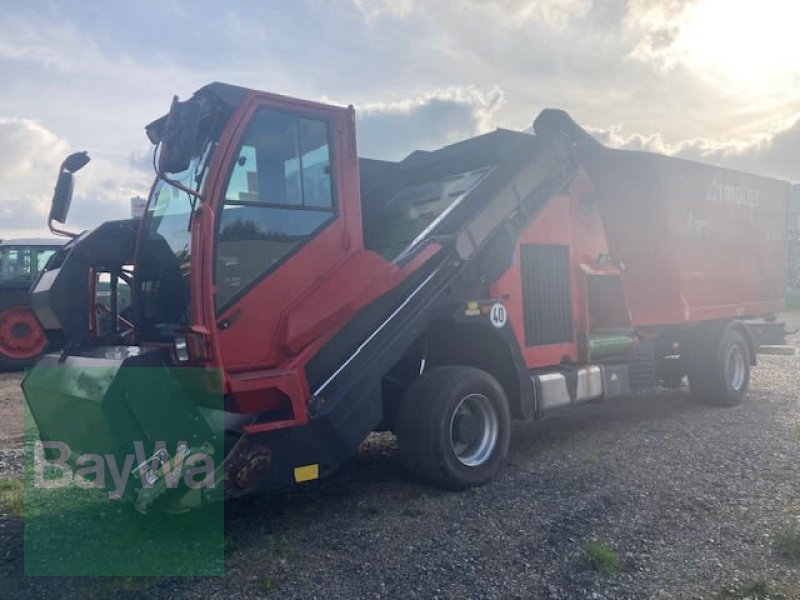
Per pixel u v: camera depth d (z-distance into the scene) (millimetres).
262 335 4941
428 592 3887
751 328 10281
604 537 4555
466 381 5742
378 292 5457
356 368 5250
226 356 4777
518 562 4227
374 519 5059
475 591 3879
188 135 4500
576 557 4262
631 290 8312
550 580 3979
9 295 14031
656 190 8422
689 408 9117
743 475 5793
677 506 5094
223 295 4805
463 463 5695
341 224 5418
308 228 5266
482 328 6203
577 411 9055
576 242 7480
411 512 5152
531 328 6824
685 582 3885
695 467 6102
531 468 6258
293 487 5879
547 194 7086
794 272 21906
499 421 5984
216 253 4785
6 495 5789
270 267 5031
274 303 5012
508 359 6434
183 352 4645
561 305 7195
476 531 4750
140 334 5602
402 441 5707
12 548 4668
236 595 3928
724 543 4391
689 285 8898
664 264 8602
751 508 4988
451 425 5664
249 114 5023
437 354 6367
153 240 5512
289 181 5199
